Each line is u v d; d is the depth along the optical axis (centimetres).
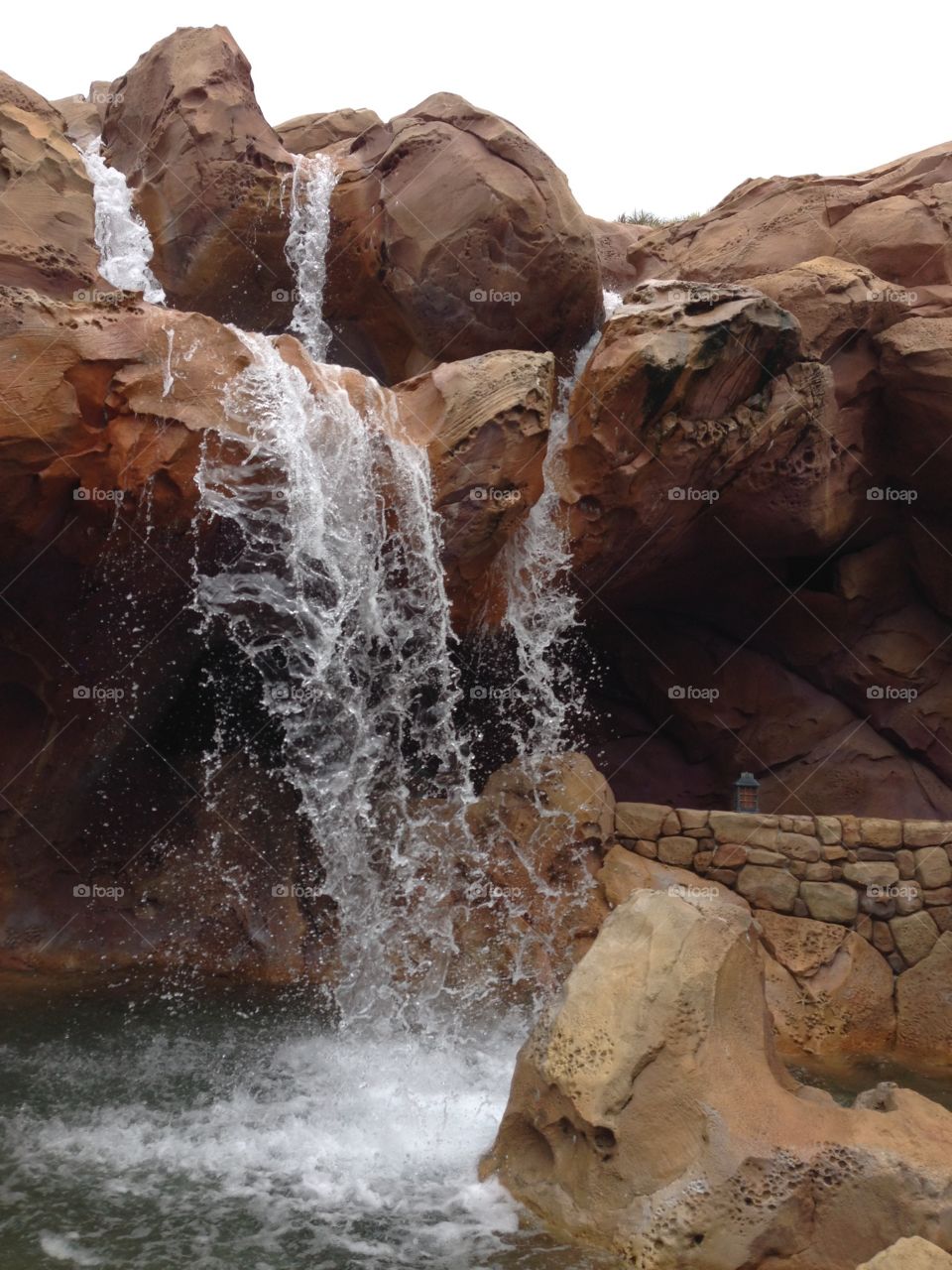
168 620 850
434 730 947
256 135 1096
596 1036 561
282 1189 563
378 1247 507
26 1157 585
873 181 1170
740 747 1159
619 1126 533
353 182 1101
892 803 1116
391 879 888
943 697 1125
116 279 1073
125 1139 611
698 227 1254
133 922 927
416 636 866
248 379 773
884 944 845
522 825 893
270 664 906
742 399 955
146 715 901
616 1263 498
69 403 715
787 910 859
